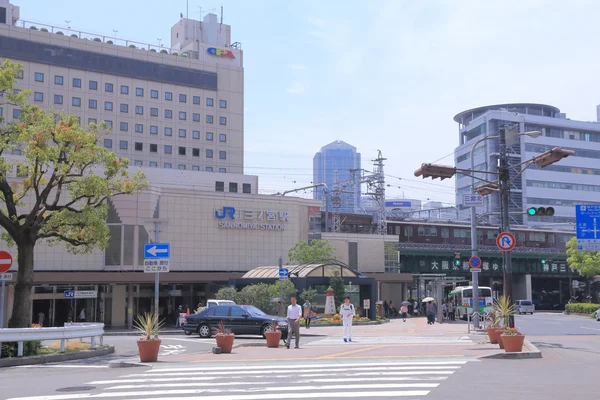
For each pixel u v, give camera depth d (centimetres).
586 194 11750
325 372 1450
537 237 9244
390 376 1368
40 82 7956
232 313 3089
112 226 4603
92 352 2025
